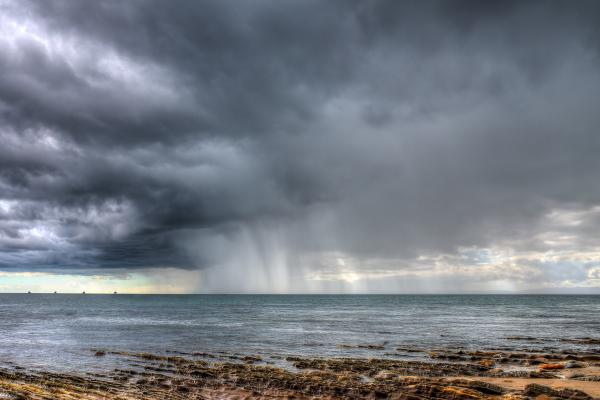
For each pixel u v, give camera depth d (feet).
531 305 552.82
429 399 78.84
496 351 142.41
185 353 145.59
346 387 86.07
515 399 76.69
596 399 77.97
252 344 168.86
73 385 92.22
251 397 83.82
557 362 119.55
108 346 166.71
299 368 115.14
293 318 317.22
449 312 391.24
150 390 89.30
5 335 207.82
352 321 282.97
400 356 137.28
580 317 315.78
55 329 237.04
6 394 74.49
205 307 531.91
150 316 349.41
